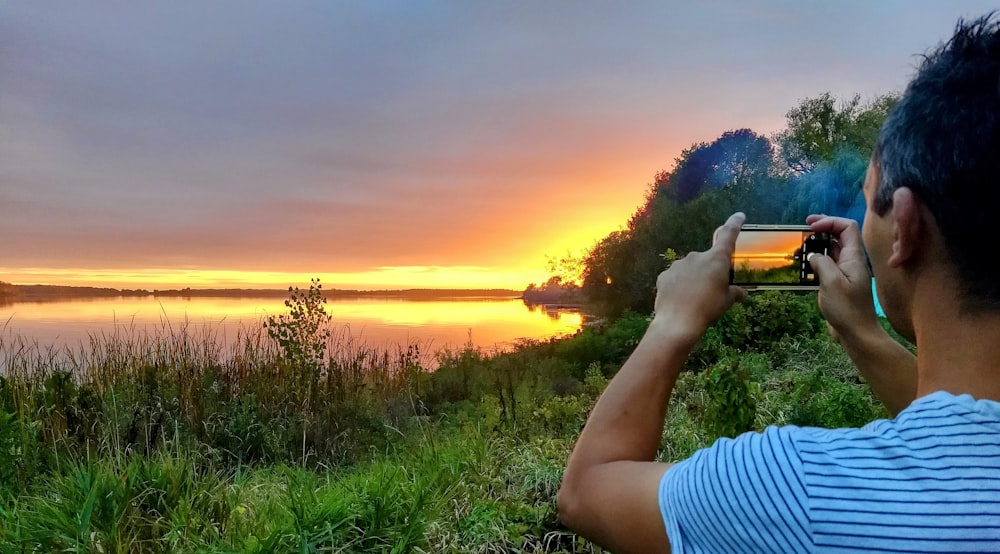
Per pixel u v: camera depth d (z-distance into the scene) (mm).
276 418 5910
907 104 644
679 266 846
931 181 595
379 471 3742
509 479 3832
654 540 646
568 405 4871
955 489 539
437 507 3283
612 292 19500
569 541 3061
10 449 4250
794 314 6969
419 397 6707
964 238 582
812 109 16578
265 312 8203
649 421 729
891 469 566
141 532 3139
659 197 19328
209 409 5883
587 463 723
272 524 3119
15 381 5699
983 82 587
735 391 2688
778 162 17219
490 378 7086
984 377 595
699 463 635
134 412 5266
